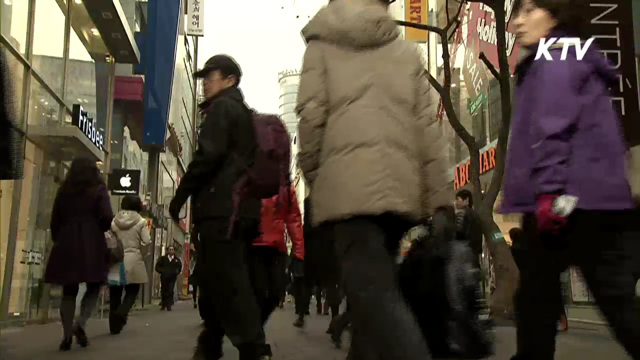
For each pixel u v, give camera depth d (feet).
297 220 21.74
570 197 8.96
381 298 7.96
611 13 37.55
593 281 9.37
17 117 13.58
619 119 9.50
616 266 9.21
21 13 38.04
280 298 17.72
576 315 28.50
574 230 9.34
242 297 13.00
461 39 72.18
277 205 17.24
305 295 32.78
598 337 23.93
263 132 13.46
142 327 32.01
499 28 37.55
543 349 10.11
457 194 25.29
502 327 26.27
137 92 72.43
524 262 10.24
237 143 13.25
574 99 9.27
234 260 13.06
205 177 12.96
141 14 82.23
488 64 38.50
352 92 8.63
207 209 12.96
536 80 9.66
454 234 13.35
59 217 21.26
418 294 12.88
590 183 9.03
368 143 8.38
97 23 53.72
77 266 20.62
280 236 17.13
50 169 43.55
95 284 21.74
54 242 21.11
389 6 9.29
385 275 8.11
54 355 19.21
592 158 9.15
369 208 8.14
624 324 9.13
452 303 12.92
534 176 9.41
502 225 43.11
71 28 49.75
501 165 38.52
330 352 20.13
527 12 10.11
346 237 8.36
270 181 13.39
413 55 9.18
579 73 9.40
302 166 8.99
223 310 13.07
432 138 9.05
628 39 36.86
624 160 9.25
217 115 13.10
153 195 93.25
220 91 13.89
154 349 20.76
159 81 76.18
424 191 8.92
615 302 9.20
